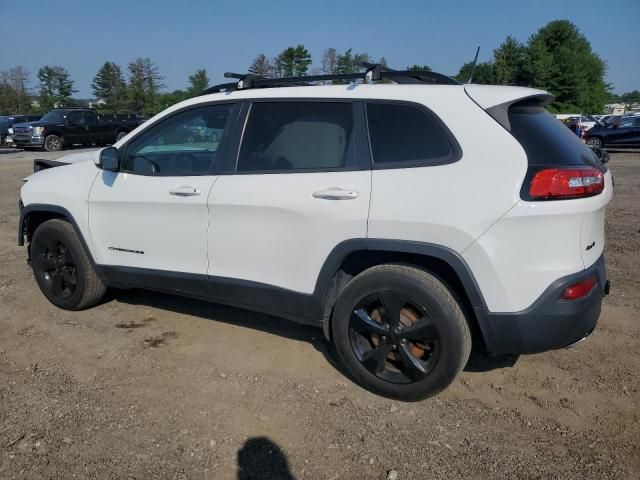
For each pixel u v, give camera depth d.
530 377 3.62
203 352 3.97
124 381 3.57
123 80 69.00
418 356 3.27
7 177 14.00
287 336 4.25
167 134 4.06
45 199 4.56
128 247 4.19
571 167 2.88
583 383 3.53
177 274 3.96
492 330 2.99
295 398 3.38
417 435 3.01
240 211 3.58
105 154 4.10
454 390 3.47
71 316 4.62
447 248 2.98
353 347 3.40
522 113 3.13
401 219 3.06
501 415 3.20
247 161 3.67
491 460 2.81
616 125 22.86
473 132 3.02
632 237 7.18
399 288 3.14
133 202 4.06
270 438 2.99
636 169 15.63
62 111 25.33
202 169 3.91
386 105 3.28
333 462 2.80
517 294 2.90
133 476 2.69
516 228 2.85
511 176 2.87
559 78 58.94
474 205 2.91
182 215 3.86
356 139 3.31
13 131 24.38
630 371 3.67
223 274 3.76
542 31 61.44
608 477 2.69
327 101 3.46
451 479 2.68
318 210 3.30
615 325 4.38
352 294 3.32
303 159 3.46
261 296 3.64
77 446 2.91
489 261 2.90
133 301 4.98
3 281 5.52
